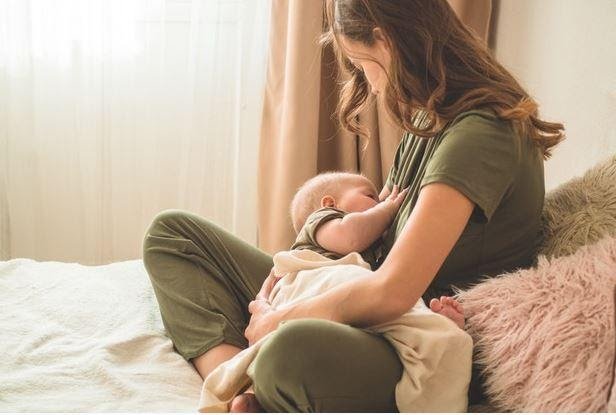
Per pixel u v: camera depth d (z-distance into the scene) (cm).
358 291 107
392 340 107
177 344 140
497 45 228
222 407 112
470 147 110
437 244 105
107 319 152
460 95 120
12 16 246
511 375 103
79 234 260
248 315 148
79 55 249
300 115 232
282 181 236
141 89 252
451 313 114
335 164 247
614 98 153
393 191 141
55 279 170
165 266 146
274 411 98
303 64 229
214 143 253
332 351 97
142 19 248
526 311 106
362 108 149
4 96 252
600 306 97
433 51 118
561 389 94
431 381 105
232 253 152
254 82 247
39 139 255
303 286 127
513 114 114
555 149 184
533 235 127
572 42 174
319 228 138
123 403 118
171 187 262
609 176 132
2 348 135
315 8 227
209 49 249
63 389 122
